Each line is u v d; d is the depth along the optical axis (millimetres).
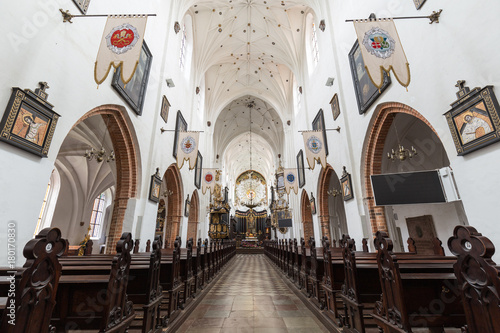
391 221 8453
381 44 4641
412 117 8344
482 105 3609
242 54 17734
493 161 3529
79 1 4883
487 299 1504
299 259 6129
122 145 7477
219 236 21750
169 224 12453
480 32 3701
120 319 2191
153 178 8609
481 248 1551
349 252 2977
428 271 3174
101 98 5797
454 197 5324
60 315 2529
